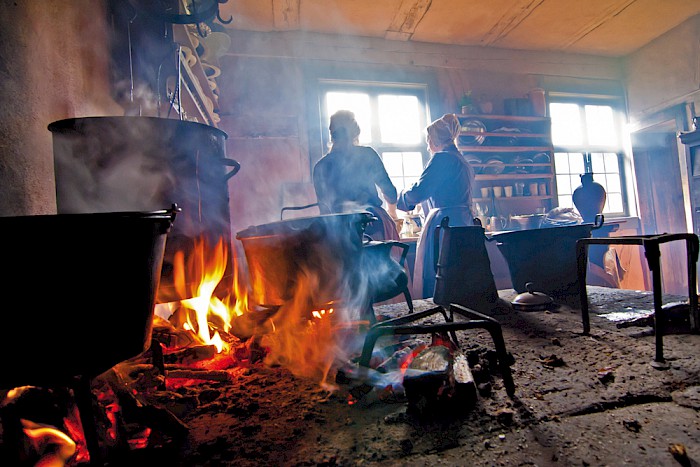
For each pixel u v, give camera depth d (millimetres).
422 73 5250
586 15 4832
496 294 2447
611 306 2246
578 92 5852
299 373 1484
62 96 1643
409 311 2461
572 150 5855
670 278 5730
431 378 1066
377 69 5098
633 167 5926
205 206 1616
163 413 1016
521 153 5461
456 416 1058
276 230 1581
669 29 5293
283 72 4766
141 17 2230
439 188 3176
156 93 2363
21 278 720
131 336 867
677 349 1450
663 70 5449
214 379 1423
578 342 1635
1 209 1232
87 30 1898
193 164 1552
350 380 1278
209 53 3193
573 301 2441
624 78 6012
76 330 774
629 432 943
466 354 1434
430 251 3191
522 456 872
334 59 4949
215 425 1092
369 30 4918
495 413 1055
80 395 828
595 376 1268
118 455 931
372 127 5086
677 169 5648
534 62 5680
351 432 1021
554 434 950
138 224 838
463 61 5395
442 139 3293
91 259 773
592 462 836
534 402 1109
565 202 5816
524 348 1601
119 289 820
